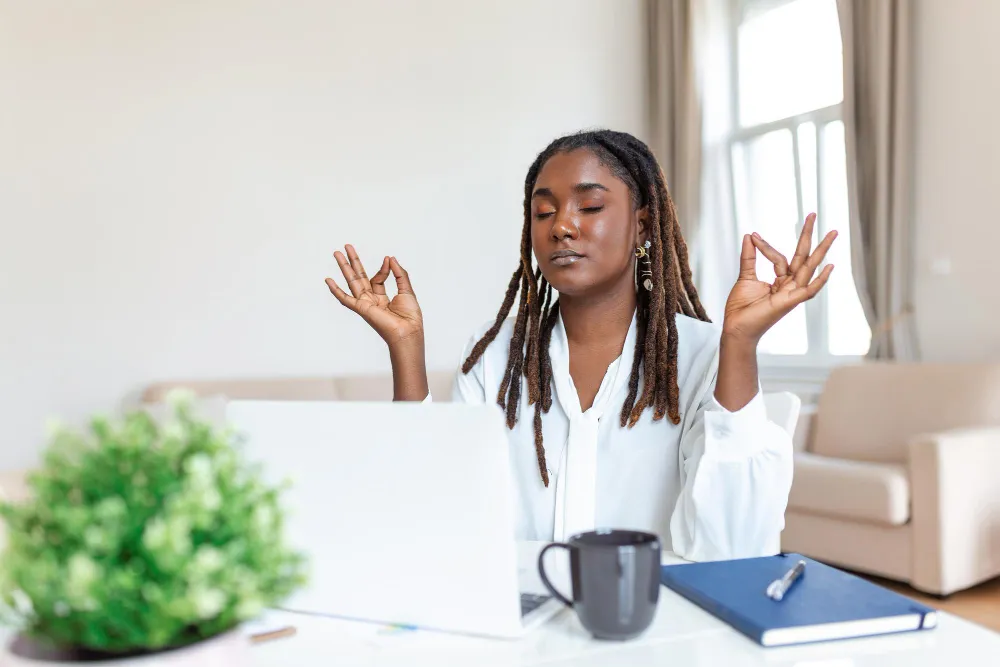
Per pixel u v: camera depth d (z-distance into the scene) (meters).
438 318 4.01
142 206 3.37
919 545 2.54
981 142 3.12
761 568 0.88
